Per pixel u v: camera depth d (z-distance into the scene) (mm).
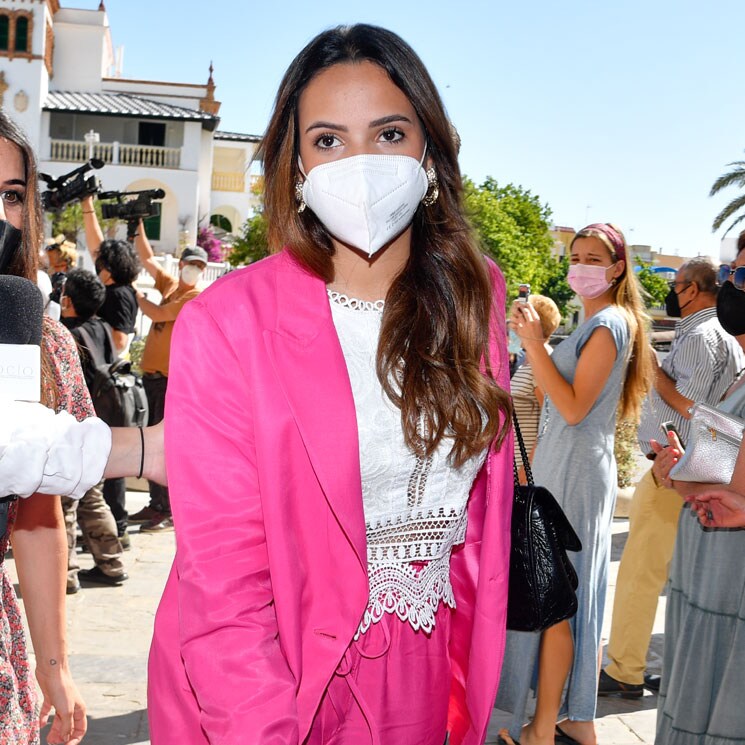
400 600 1419
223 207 35969
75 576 4633
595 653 3064
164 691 1329
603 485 3053
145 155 29688
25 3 28672
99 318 5375
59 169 29328
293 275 1399
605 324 2992
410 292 1461
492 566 1508
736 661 2277
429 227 1547
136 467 1438
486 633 1496
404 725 1417
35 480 1207
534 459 3225
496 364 1556
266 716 1171
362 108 1396
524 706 2982
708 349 3576
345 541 1319
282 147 1471
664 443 3643
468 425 1417
